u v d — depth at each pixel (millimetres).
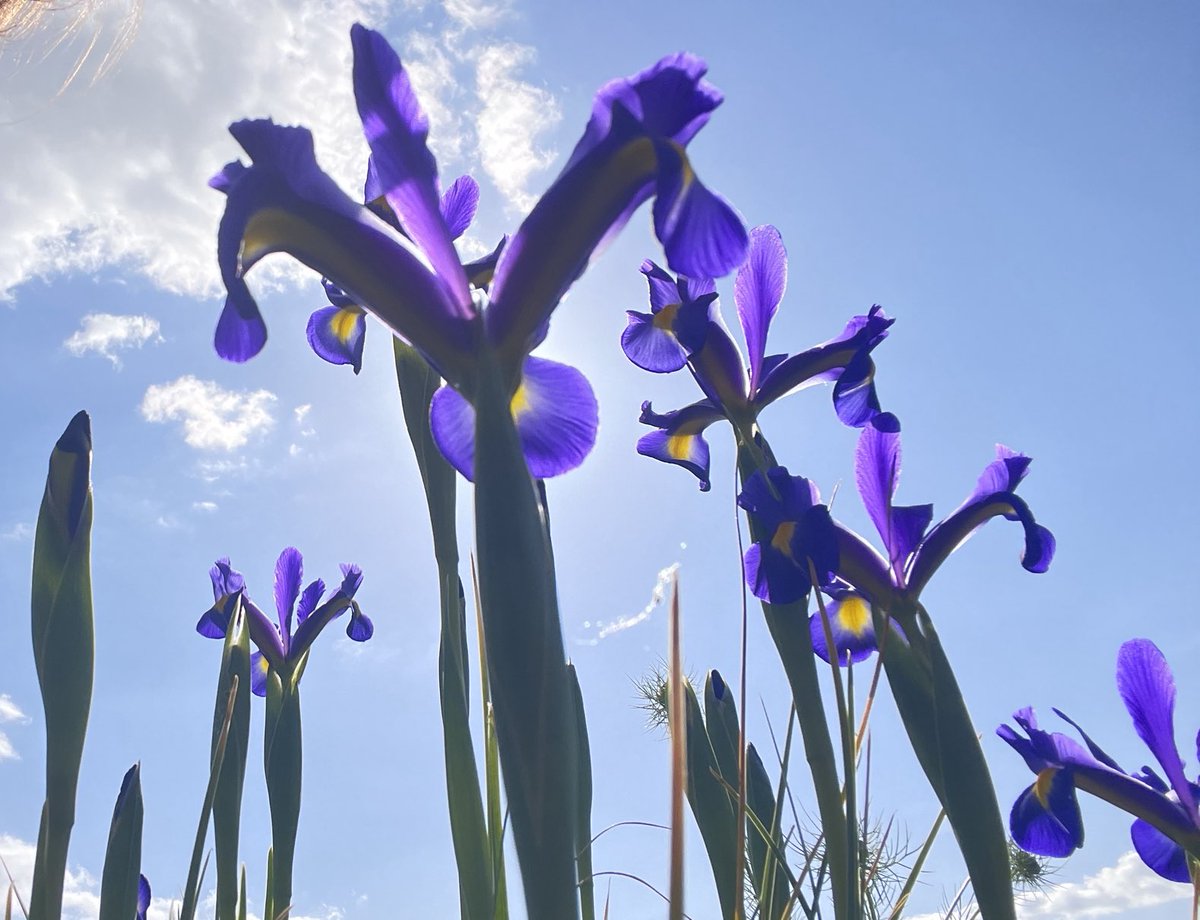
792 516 272
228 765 377
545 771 158
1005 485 304
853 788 252
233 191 181
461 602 294
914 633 292
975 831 269
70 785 235
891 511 303
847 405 312
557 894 155
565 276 189
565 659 167
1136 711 351
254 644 457
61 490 244
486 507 167
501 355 186
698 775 319
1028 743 341
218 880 371
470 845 261
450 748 267
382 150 197
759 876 330
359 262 189
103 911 276
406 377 299
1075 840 328
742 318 325
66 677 236
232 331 192
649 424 350
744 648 253
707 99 184
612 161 186
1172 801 335
